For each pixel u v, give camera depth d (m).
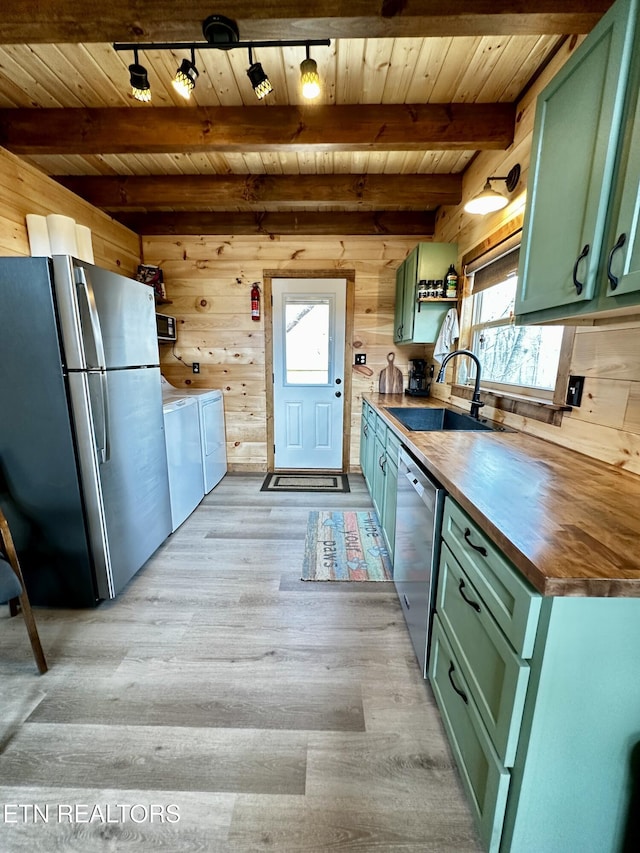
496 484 1.11
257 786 1.12
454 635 1.14
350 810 1.06
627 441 1.24
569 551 0.74
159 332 3.30
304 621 1.82
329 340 3.78
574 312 1.10
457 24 1.30
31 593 1.88
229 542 2.57
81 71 1.76
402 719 1.33
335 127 2.01
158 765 1.18
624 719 0.77
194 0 1.25
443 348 2.82
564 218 1.10
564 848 0.84
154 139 2.04
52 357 1.63
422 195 2.77
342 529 2.76
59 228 2.24
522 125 1.88
